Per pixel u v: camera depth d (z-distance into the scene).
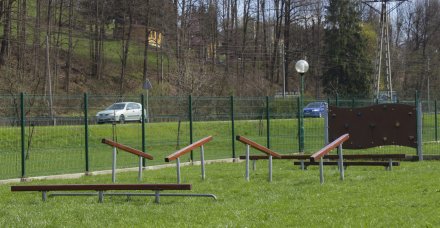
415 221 8.82
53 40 58.34
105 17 68.75
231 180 14.80
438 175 14.59
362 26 77.94
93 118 26.12
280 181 14.30
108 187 11.28
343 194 11.74
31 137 20.78
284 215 9.55
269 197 11.59
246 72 65.75
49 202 11.73
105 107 27.42
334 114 20.58
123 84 60.50
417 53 84.00
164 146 25.45
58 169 19.75
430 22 87.50
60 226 9.14
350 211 9.75
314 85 74.69
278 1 72.94
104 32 70.44
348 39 69.00
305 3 72.94
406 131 19.89
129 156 23.70
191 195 11.62
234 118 25.05
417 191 11.86
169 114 23.72
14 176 17.89
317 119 29.97
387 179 14.06
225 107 24.80
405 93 69.38
